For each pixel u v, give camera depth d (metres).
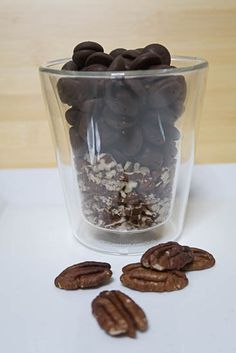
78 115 0.21
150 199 0.22
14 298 0.19
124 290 0.19
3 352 0.16
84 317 0.18
